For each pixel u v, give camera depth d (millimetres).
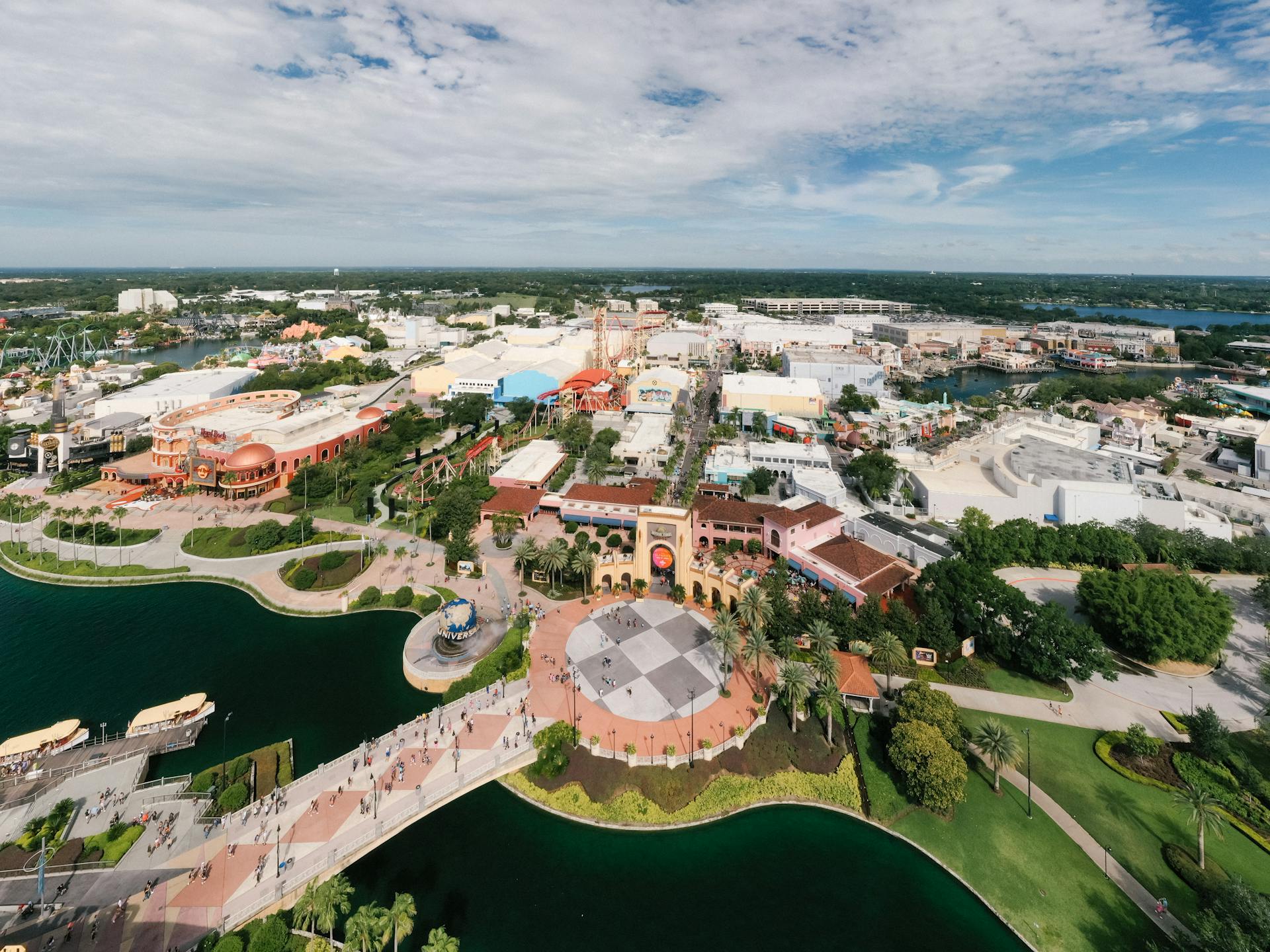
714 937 80312
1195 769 99375
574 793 98812
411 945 77562
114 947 72250
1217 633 119750
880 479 199750
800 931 81250
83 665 129125
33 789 96312
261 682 125250
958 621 132875
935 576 133625
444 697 117312
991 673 123625
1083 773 100500
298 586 156000
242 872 82438
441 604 148375
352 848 86562
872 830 95062
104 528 178875
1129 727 106438
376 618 146375
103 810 92812
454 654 129625
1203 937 71125
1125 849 88312
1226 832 89812
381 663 131375
